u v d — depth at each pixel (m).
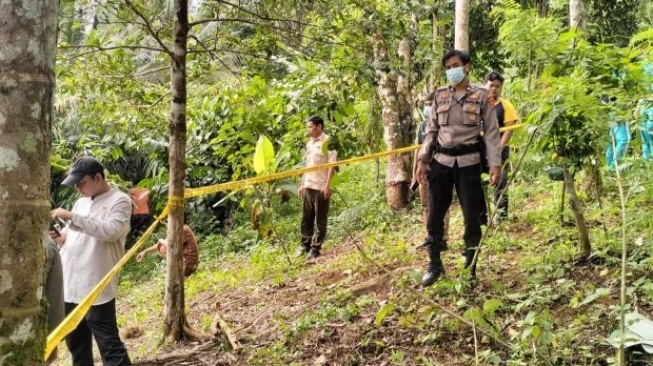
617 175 3.38
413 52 8.70
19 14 1.69
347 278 5.95
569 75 4.64
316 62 5.84
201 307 6.34
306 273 6.73
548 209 6.50
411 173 9.23
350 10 5.69
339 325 4.61
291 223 10.02
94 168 3.98
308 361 4.27
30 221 1.71
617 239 4.91
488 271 5.06
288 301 5.76
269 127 6.64
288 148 6.70
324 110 5.71
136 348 5.45
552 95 3.94
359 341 4.32
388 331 4.34
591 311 4.07
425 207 7.37
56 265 3.52
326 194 7.29
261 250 8.29
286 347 4.54
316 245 7.49
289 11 5.61
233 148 7.02
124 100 6.29
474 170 4.70
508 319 4.14
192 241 6.82
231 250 9.72
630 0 10.80
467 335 4.07
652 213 4.70
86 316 3.99
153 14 5.79
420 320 4.39
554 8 10.02
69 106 8.91
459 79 4.66
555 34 4.79
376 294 5.18
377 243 7.12
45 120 1.74
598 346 3.62
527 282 4.66
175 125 4.99
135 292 8.73
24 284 1.71
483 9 10.73
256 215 6.79
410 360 3.95
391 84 9.23
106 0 5.21
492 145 4.63
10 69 1.68
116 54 5.95
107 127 6.39
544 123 3.99
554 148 4.57
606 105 3.86
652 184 4.14
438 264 4.88
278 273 7.03
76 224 3.79
